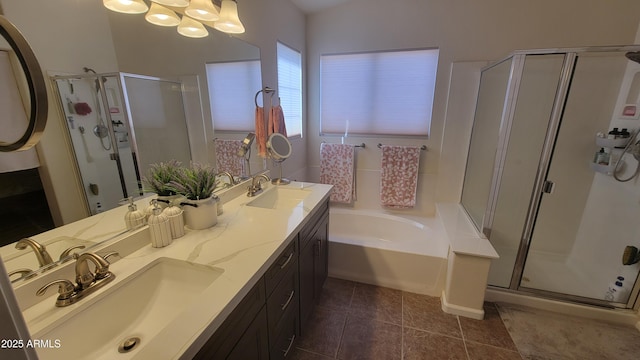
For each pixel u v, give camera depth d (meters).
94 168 0.96
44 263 0.80
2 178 0.71
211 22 1.50
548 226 2.32
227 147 1.75
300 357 1.56
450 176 2.68
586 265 2.17
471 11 2.29
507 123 1.93
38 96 0.53
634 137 1.87
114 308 0.84
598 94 2.02
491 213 2.07
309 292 1.64
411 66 2.59
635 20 1.98
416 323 1.81
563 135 2.16
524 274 2.17
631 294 1.81
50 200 0.83
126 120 1.08
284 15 2.35
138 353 0.62
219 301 0.78
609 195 2.04
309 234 1.55
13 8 0.73
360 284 2.21
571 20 2.10
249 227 1.27
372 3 2.53
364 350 1.61
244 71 1.86
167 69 1.27
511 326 1.78
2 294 0.30
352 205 3.07
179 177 1.26
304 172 3.08
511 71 1.85
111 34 1.00
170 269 1.01
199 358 0.69
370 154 2.90
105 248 0.95
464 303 1.86
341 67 2.78
